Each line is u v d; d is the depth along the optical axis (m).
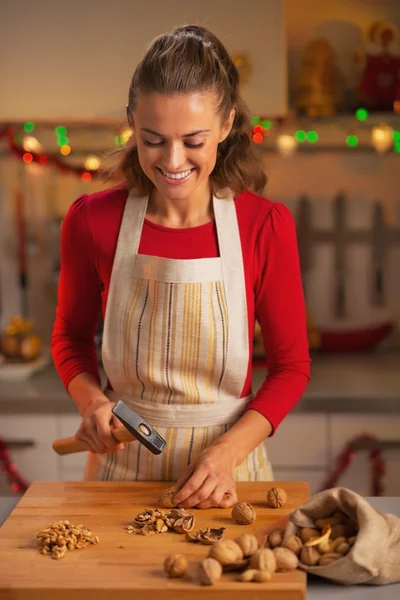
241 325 1.71
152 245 1.71
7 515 1.52
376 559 1.22
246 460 1.72
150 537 1.36
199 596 1.17
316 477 2.86
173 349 1.71
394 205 3.48
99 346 3.07
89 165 3.30
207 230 1.71
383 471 2.84
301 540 1.28
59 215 3.51
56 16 2.87
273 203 1.72
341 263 3.51
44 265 3.54
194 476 1.49
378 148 3.09
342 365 3.26
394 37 3.29
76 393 1.72
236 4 2.85
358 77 3.34
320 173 3.48
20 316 3.56
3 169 3.50
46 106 2.90
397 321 3.52
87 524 1.41
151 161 1.50
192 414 1.70
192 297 1.69
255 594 1.16
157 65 1.45
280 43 2.86
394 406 2.82
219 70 1.50
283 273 1.71
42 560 1.27
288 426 2.85
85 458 2.87
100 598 1.17
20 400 2.84
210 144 1.50
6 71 2.90
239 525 1.41
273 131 3.15
